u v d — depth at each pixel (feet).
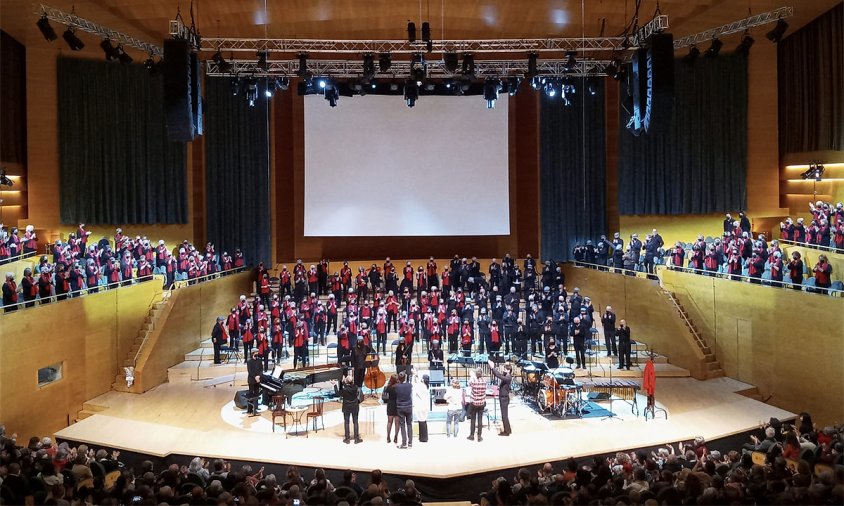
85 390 68.74
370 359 70.64
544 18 83.82
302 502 35.12
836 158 87.56
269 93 84.69
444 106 105.60
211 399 69.87
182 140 53.62
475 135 106.01
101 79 93.71
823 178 91.30
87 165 93.30
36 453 41.91
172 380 76.79
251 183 102.99
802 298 65.16
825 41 87.76
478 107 106.01
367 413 65.77
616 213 105.70
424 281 91.86
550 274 93.66
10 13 79.41
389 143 105.29
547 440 57.36
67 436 58.34
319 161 104.78
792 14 81.20
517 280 93.50
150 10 79.05
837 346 61.36
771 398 69.67
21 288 63.98
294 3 78.18
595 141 106.22
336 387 69.26
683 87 100.99
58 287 66.74
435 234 105.91
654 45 55.42
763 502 30.91
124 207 95.20
